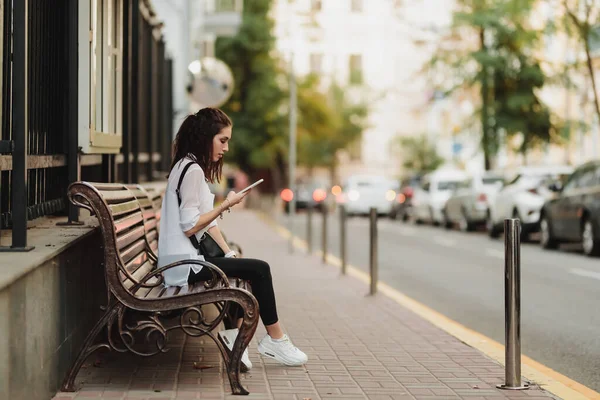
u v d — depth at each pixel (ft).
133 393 22.88
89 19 30.22
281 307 40.52
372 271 45.21
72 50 30.30
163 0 115.85
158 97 72.43
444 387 24.57
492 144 120.47
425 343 31.50
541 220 80.23
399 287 52.70
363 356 28.96
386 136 282.36
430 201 125.29
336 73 240.73
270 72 172.04
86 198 22.82
